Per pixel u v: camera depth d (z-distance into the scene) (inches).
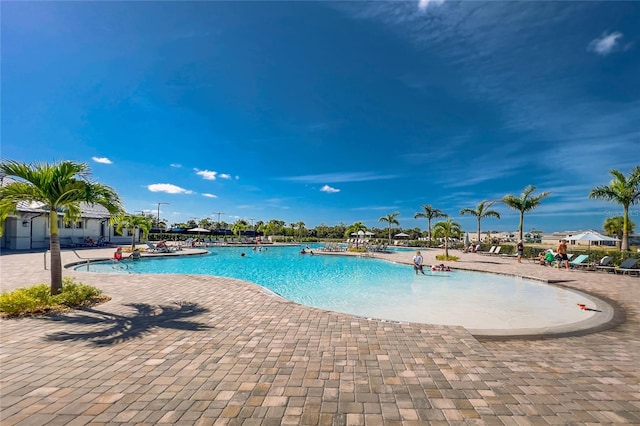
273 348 160.2
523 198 952.3
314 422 95.7
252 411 101.5
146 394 112.3
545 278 460.8
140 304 257.8
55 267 261.0
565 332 207.6
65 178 263.0
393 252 1131.9
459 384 123.3
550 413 103.0
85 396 110.4
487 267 611.5
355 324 203.3
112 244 1177.4
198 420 96.0
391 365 140.6
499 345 183.0
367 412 102.0
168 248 1016.2
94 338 173.6
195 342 168.2
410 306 331.6
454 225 811.4
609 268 527.8
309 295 395.2
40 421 94.8
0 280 378.0
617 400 112.8
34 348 157.8
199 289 324.2
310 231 2375.7
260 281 511.2
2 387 116.6
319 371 133.3
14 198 253.0
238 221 2160.4
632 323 233.3
